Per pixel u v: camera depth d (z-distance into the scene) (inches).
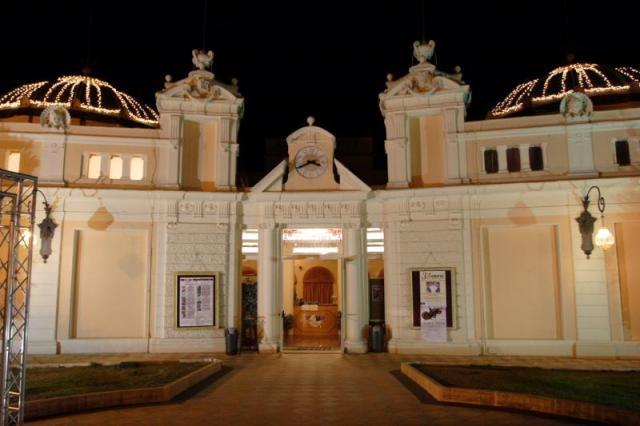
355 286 730.8
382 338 716.7
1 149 715.4
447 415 386.6
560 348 671.8
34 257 698.8
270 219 743.1
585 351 661.9
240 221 753.6
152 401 426.0
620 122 694.5
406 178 738.2
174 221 732.7
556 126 710.5
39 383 462.6
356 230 740.7
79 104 820.6
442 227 720.3
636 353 651.5
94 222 719.1
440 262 714.8
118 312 714.2
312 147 764.0
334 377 544.7
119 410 402.0
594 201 685.9
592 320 668.1
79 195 713.0
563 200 694.5
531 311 690.8
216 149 764.0
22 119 802.2
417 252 723.4
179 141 749.9
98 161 738.8
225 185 753.0
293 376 550.9
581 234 678.5
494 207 712.4
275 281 738.2
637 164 689.6
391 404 421.1
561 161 708.0
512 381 470.0
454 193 715.4
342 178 750.5
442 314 701.3
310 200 743.7
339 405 417.4
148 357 669.3
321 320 983.6
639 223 674.2
